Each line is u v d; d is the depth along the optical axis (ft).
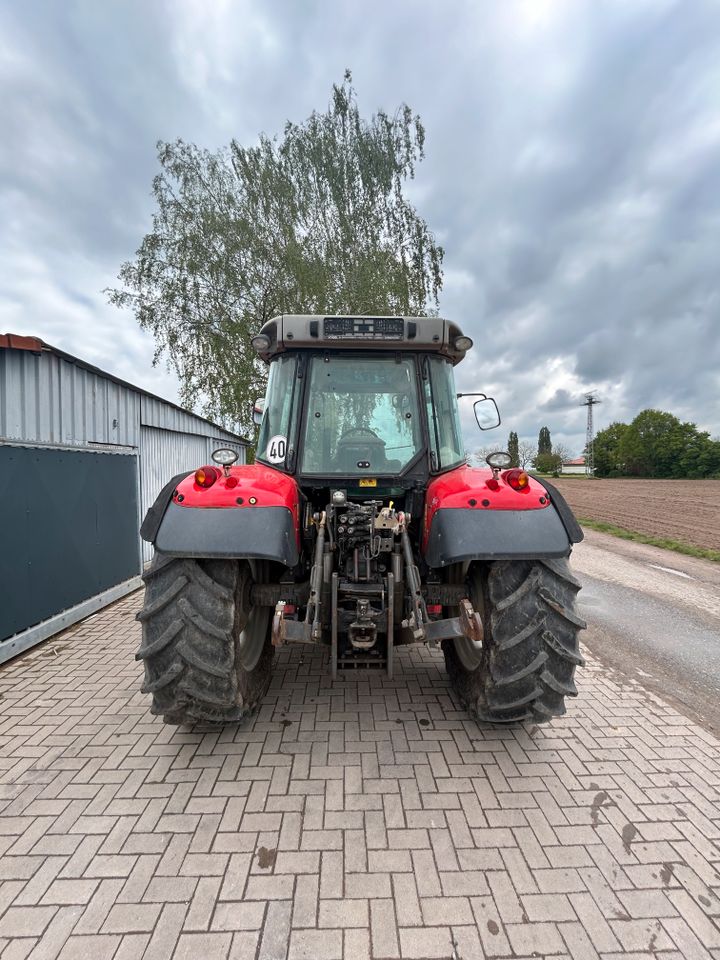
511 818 7.02
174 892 5.77
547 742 9.00
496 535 7.89
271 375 10.87
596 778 7.98
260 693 9.89
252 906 5.61
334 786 7.63
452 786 7.68
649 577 24.47
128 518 19.02
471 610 7.99
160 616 7.77
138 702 10.30
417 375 10.35
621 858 6.36
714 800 7.51
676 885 5.97
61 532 14.83
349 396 10.29
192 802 7.27
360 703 10.21
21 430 16.31
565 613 8.06
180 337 57.67
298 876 6.00
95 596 16.66
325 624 8.74
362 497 10.24
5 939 5.22
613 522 48.44
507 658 8.13
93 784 7.68
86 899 5.68
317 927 5.37
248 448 56.95
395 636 9.19
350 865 6.17
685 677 12.32
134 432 23.40
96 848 6.42
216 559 7.97
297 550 8.75
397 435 10.25
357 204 60.75
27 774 7.93
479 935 5.32
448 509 8.35
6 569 12.59
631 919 5.54
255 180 56.85
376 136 61.77
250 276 57.72
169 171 56.13
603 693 11.19
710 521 49.32
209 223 55.88
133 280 56.34
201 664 7.62
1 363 15.65
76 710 9.98
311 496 10.54
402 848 6.45
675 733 9.43
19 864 6.17
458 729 9.28
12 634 12.80
